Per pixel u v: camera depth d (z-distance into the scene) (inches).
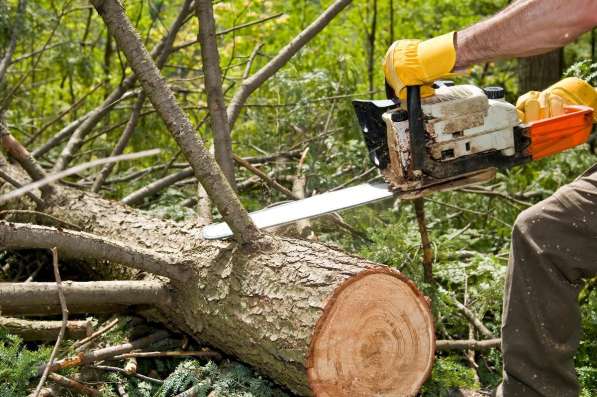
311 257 158.9
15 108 382.3
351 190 162.4
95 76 414.9
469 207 281.4
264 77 257.9
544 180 300.8
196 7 209.3
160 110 168.7
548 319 148.4
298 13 398.3
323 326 147.4
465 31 141.4
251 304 159.3
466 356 197.6
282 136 304.0
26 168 221.3
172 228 194.5
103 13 166.9
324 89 310.3
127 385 171.8
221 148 213.5
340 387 151.3
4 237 163.9
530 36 138.1
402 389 156.7
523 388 152.3
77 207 216.2
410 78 140.9
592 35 420.2
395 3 435.2
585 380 184.9
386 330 153.7
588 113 151.8
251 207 257.4
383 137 150.6
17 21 290.8
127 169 331.3
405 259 212.2
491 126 146.4
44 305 170.2
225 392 165.0
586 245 146.0
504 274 210.7
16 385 156.3
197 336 177.6
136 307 187.2
